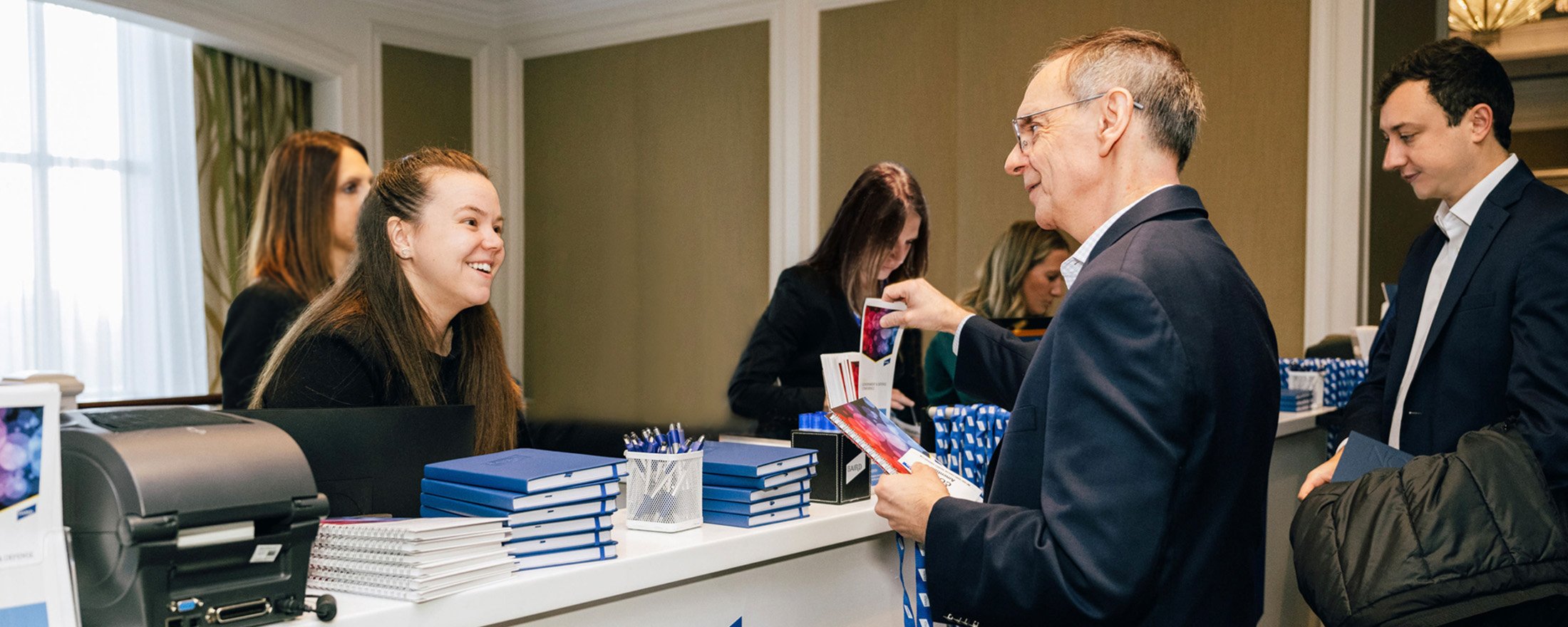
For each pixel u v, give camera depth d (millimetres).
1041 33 5027
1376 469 1801
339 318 1899
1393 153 2273
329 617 1049
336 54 6059
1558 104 3777
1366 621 1580
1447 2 4012
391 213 1945
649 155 6387
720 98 6102
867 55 5543
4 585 928
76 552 1023
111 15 5062
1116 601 1155
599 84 6590
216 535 1002
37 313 5758
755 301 6000
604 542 1339
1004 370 1812
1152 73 1376
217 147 5898
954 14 5262
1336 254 4316
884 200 2957
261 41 5641
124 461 988
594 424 2225
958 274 5254
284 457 1086
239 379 3496
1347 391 3338
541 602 1238
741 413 3051
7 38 5664
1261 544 1349
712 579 1536
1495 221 2098
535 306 6926
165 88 6047
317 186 3783
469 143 6812
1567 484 1813
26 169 5730
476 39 6809
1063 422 1226
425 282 1972
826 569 1759
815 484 1791
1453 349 2123
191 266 6066
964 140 5234
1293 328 4449
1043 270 3996
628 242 6492
